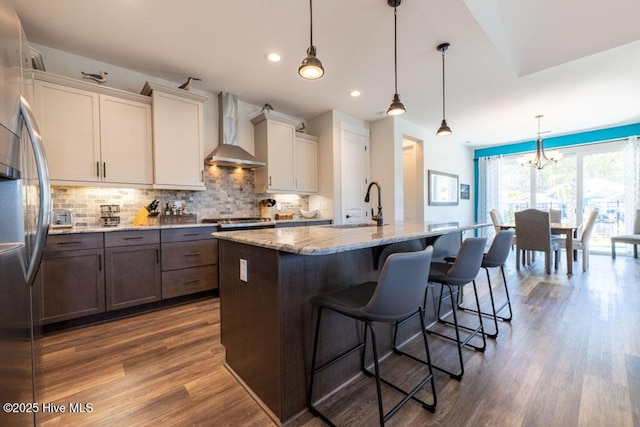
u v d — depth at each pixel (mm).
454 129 5547
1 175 926
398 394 1557
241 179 4109
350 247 1241
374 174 5000
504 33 2762
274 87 3590
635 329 2283
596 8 2268
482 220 7098
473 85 3523
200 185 3336
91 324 2449
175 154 3139
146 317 2615
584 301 2961
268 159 4004
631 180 5195
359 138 4848
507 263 4957
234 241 1608
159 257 2775
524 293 3266
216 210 3850
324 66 3027
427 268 1291
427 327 2387
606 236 5562
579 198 5828
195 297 3094
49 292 2223
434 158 5848
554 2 2371
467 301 3033
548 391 1547
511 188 6758
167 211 3303
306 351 1453
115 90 2781
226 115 3750
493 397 1510
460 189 6730
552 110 4469
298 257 1426
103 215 2902
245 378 1605
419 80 3369
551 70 3180
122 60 2914
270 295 1395
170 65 3021
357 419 1376
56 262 2250
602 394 1510
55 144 2494
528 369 1760
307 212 4559
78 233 2342
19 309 998
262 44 2635
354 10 2166
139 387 1606
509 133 5840
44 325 2227
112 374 1727
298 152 4406
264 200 4164
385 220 4797
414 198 5766
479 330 2125
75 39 2541
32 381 1152
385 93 3770
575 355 1908
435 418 1367
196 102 3309
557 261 4602
